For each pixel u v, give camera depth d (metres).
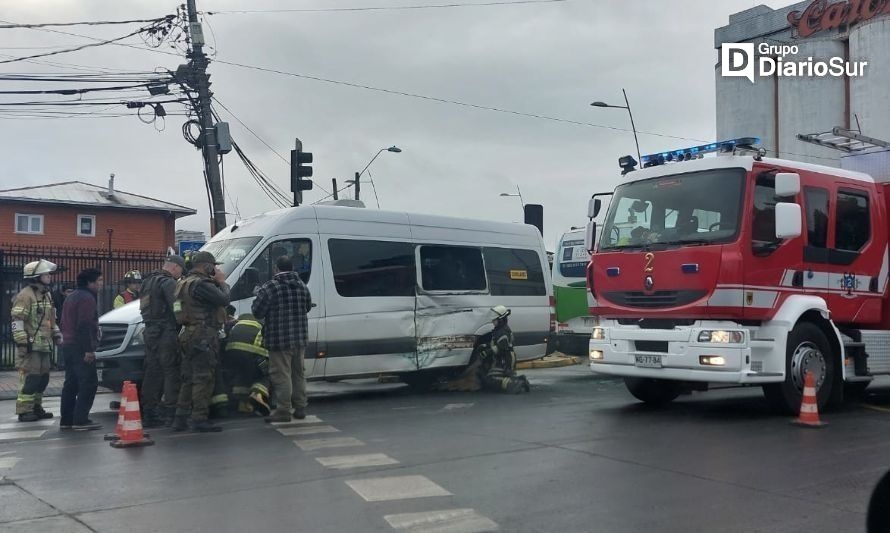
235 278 10.68
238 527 5.21
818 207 9.82
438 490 6.09
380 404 11.26
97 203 36.47
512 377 12.47
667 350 9.30
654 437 8.19
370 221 11.98
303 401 9.72
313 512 5.54
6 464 7.20
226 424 9.40
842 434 8.35
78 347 9.29
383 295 11.85
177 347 9.28
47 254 17.91
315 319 11.16
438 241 12.59
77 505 5.78
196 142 20.09
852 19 30.77
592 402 11.20
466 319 12.63
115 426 9.59
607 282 10.05
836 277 9.92
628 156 10.80
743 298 8.95
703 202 9.40
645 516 5.39
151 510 5.62
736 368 8.82
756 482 6.28
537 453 7.39
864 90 29.95
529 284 13.60
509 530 5.13
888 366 10.41
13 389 13.85
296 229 11.25
